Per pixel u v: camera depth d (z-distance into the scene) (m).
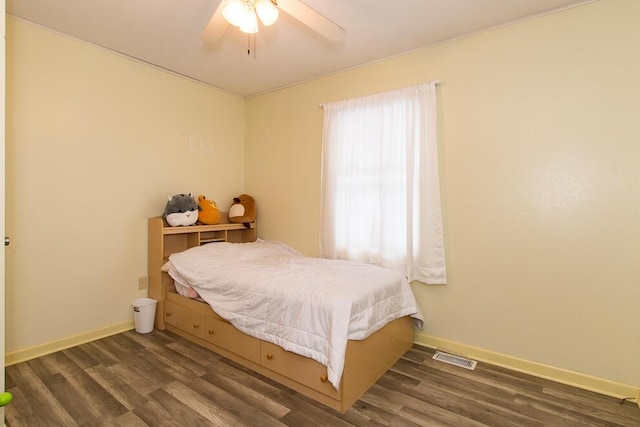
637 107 1.99
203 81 3.50
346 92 3.17
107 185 2.84
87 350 2.57
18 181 2.38
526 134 2.31
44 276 2.51
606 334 2.08
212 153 3.67
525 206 2.32
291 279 2.28
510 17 2.30
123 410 1.84
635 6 1.98
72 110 2.62
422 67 2.72
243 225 3.70
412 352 2.62
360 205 2.98
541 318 2.28
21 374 2.21
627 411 1.89
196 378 2.18
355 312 1.95
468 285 2.55
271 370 2.17
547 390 2.09
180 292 2.84
